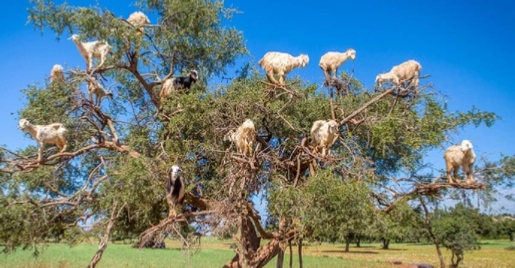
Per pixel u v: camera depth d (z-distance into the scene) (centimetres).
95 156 1165
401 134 1041
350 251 4844
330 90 1078
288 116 1069
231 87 1052
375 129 988
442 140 973
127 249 3538
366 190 810
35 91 1018
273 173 936
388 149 1082
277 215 917
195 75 1082
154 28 1195
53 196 1128
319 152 975
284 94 1110
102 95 1060
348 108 1123
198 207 1095
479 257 3825
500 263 3247
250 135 870
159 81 1158
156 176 905
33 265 2147
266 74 1096
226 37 1269
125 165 906
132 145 1062
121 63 1072
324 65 1085
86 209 1009
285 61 1044
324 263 2720
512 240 6681
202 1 1166
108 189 936
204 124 986
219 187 980
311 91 1053
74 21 995
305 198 798
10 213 895
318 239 886
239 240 907
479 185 863
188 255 886
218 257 2966
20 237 966
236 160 874
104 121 1097
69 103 1033
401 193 938
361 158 953
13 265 2122
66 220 1043
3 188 967
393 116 1007
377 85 1097
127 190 881
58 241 1052
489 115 983
